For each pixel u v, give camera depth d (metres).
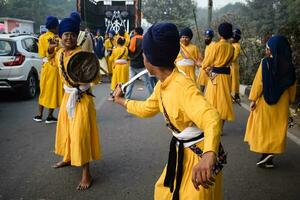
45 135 6.60
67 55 4.34
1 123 7.43
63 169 5.02
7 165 5.18
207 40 9.84
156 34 2.41
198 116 2.24
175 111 2.43
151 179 4.74
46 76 7.13
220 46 6.57
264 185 4.66
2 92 10.69
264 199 4.30
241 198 4.31
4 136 6.53
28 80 9.80
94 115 4.49
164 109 2.54
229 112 6.78
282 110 5.02
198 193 2.48
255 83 4.99
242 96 11.03
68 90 4.40
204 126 2.20
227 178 4.84
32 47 10.23
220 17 16.36
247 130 5.30
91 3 16.91
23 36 10.02
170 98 2.45
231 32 6.73
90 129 4.43
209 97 6.80
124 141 6.29
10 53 9.39
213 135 2.11
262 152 5.04
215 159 2.07
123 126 7.25
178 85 2.40
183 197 2.55
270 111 4.98
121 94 2.99
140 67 9.51
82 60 4.28
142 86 12.67
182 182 2.58
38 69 10.33
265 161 5.19
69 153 4.64
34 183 4.61
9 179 4.72
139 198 4.23
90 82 4.32
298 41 9.79
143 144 6.12
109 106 9.13
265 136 5.02
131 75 9.70
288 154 5.81
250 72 11.98
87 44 8.20
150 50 2.45
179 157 2.57
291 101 5.11
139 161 5.35
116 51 10.06
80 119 4.29
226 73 6.72
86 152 4.35
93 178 4.75
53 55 6.94
